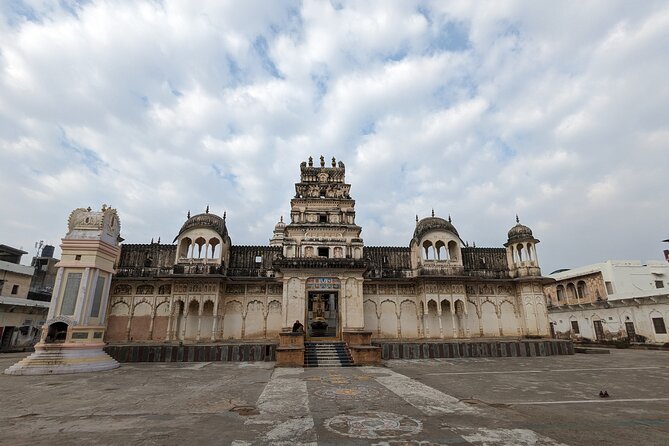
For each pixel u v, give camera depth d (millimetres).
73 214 20484
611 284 36625
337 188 30641
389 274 29000
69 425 8141
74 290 19125
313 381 14031
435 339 27266
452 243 29359
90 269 19453
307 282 25078
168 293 27031
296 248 26828
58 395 11695
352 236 28094
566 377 14969
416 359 22594
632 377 15023
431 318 27922
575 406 9688
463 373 16203
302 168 31562
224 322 26875
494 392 11656
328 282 25172
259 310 27422
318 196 30328
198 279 25922
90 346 18516
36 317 35312
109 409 9688
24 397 11414
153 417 8789
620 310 35312
